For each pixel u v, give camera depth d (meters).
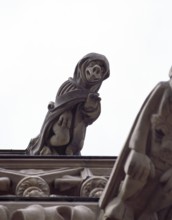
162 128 10.07
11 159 13.34
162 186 10.19
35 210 10.52
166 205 10.32
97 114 15.00
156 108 10.07
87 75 14.84
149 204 10.31
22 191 12.58
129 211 10.30
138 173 10.11
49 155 13.66
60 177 12.97
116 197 10.37
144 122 10.10
